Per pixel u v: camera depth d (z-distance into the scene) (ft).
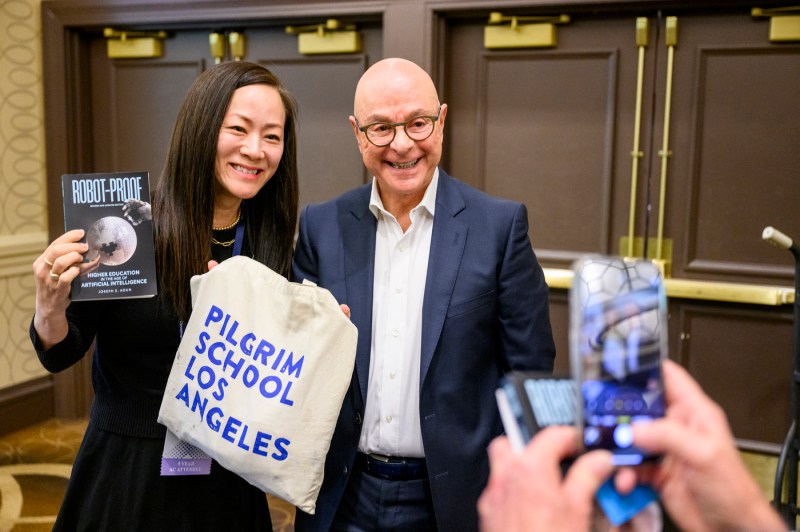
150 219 4.41
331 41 10.73
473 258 4.85
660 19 9.28
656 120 9.48
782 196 9.04
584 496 1.22
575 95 9.81
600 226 9.88
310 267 5.28
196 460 4.50
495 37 9.95
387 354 4.86
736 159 9.19
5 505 9.27
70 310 4.53
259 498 4.98
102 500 4.63
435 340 4.71
